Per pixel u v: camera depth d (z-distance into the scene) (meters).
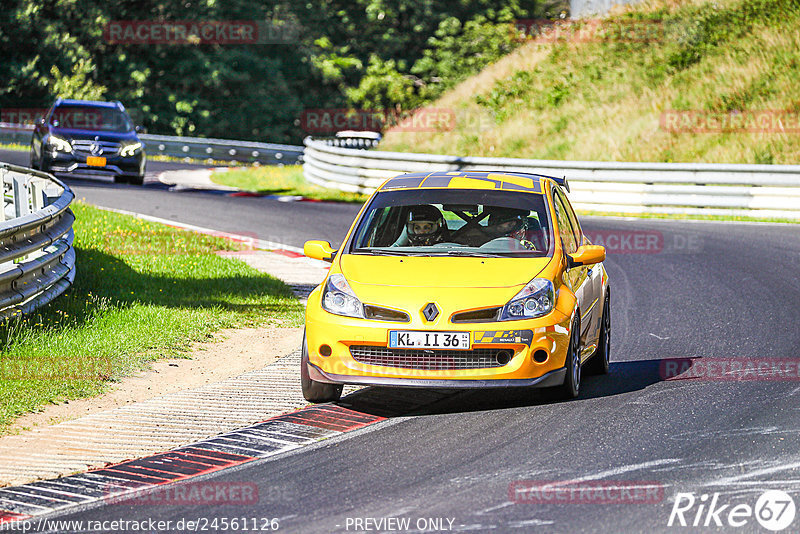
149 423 27.28
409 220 31.53
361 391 30.70
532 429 26.20
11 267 37.97
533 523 19.62
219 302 43.75
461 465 23.33
